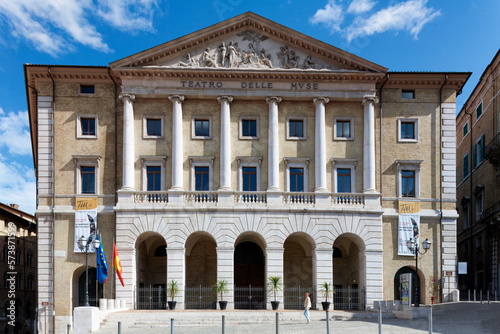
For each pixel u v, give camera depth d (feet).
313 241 137.69
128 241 134.82
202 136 143.02
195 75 141.38
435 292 140.87
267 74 141.59
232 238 135.44
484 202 178.91
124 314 114.93
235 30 144.05
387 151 145.79
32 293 223.71
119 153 142.51
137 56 140.26
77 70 142.10
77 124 142.82
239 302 135.13
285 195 139.64
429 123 147.43
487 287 173.99
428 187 145.18
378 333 85.97
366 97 142.92
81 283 142.41
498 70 165.68
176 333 96.48
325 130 144.56
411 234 141.59
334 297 142.10
